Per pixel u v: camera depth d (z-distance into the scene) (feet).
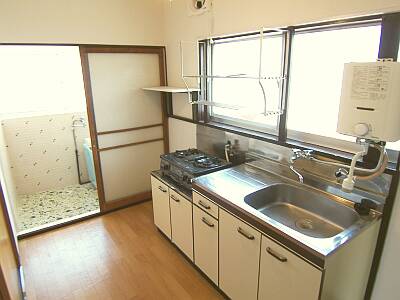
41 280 7.94
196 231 7.54
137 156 11.92
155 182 9.31
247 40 7.91
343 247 4.58
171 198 8.47
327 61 6.09
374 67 4.32
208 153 9.73
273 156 7.48
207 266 7.39
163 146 12.48
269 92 7.50
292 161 6.60
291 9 6.21
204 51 9.29
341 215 5.94
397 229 5.13
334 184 6.15
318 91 6.40
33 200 13.26
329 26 5.77
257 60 7.72
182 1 9.61
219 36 8.29
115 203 11.71
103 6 9.63
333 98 6.13
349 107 4.73
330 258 4.37
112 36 10.03
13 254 7.91
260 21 6.96
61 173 14.56
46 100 13.98
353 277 5.23
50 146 13.94
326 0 5.54
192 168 8.09
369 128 4.56
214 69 9.29
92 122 10.46
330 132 6.38
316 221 6.32
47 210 12.28
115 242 9.66
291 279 4.96
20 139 13.11
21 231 10.24
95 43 9.77
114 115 10.91
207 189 6.72
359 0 5.05
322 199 6.27
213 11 8.32
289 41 6.44
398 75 4.14
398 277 5.26
